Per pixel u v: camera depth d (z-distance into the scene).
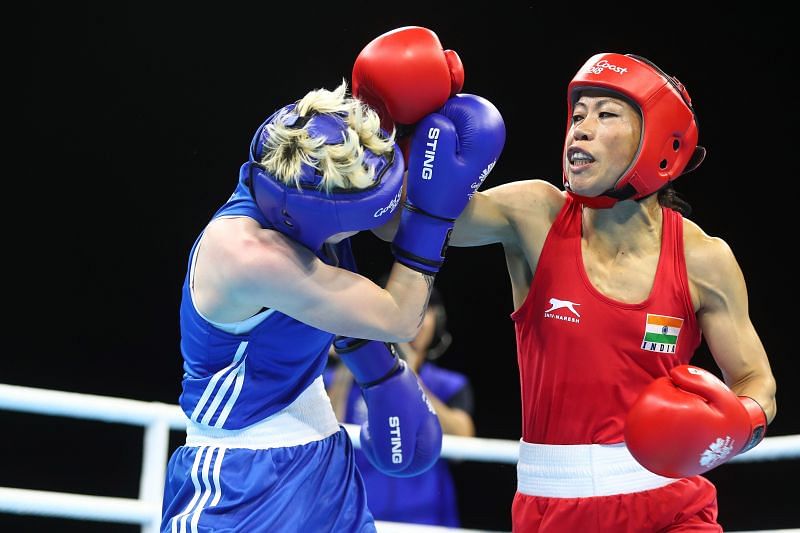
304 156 2.88
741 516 10.26
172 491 3.17
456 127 3.31
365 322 3.07
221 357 3.08
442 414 5.98
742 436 3.24
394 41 3.32
